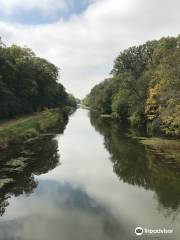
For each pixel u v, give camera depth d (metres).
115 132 59.66
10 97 66.94
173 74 38.91
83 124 81.25
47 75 97.88
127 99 74.50
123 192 23.61
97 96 130.62
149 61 86.56
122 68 98.75
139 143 43.22
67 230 17.27
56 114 78.56
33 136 48.72
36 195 23.05
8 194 23.17
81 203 21.44
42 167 31.45
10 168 28.66
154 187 24.48
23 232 16.95
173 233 16.91
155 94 49.12
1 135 36.44
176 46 53.88
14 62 80.12
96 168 31.17
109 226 17.67
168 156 34.00
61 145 44.78
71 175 28.61
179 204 20.97
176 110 38.16
